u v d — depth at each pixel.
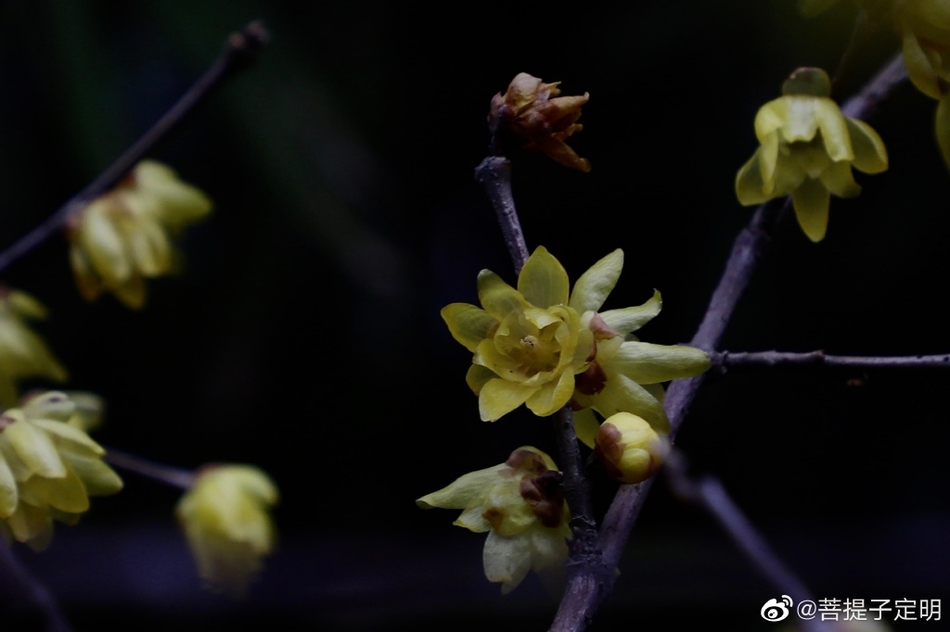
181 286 1.04
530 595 0.93
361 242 0.85
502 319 0.48
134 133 0.97
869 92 0.54
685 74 1.01
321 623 0.96
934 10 0.49
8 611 0.55
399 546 1.03
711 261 1.02
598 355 0.48
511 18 1.04
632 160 1.06
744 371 0.50
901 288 1.02
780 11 0.92
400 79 1.05
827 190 0.51
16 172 1.02
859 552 0.96
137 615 0.92
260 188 1.01
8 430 0.51
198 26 0.81
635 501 0.48
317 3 0.99
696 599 0.92
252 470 0.61
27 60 0.97
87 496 0.51
